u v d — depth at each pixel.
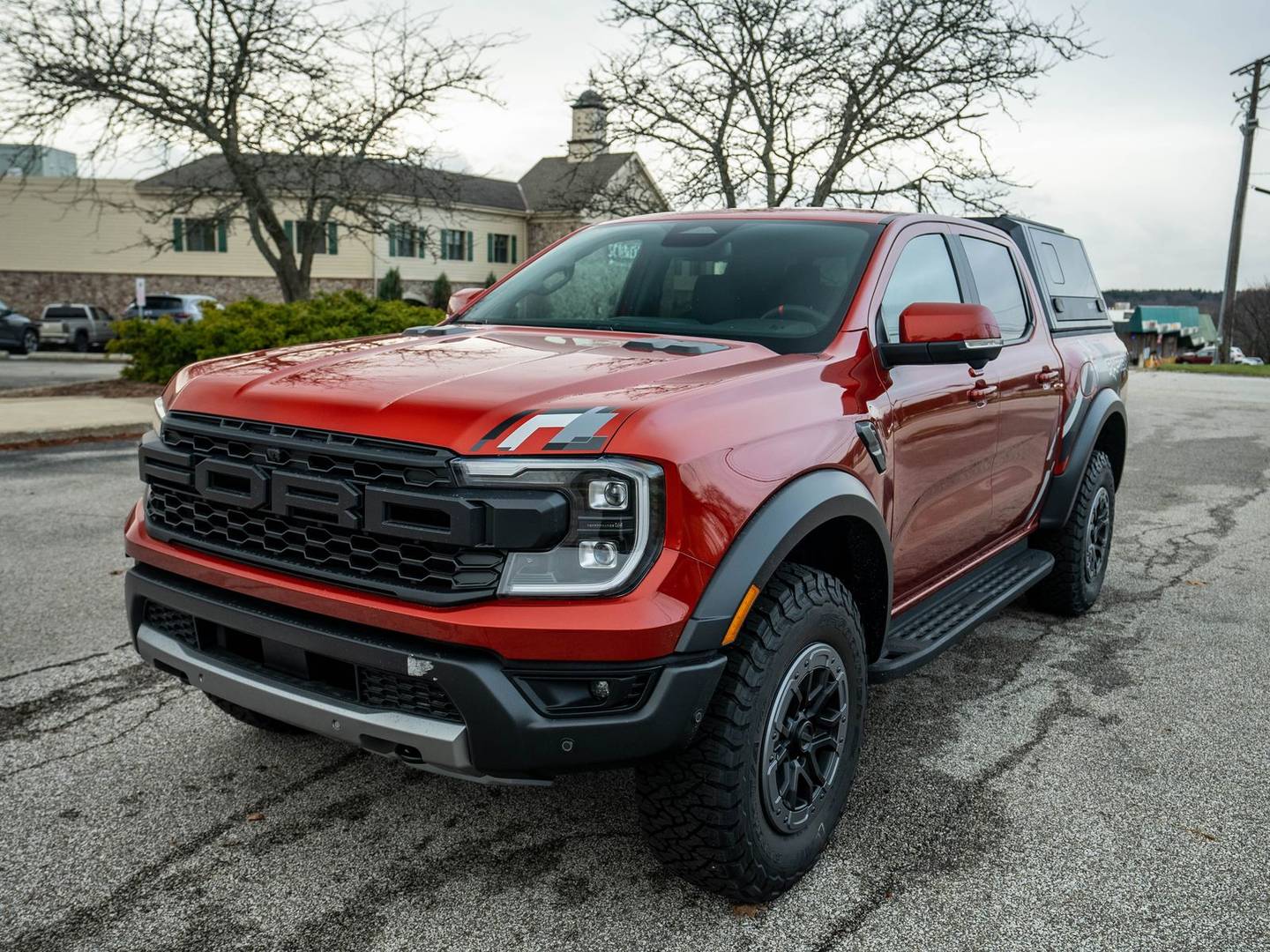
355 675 2.39
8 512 6.97
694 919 2.55
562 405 2.33
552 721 2.23
